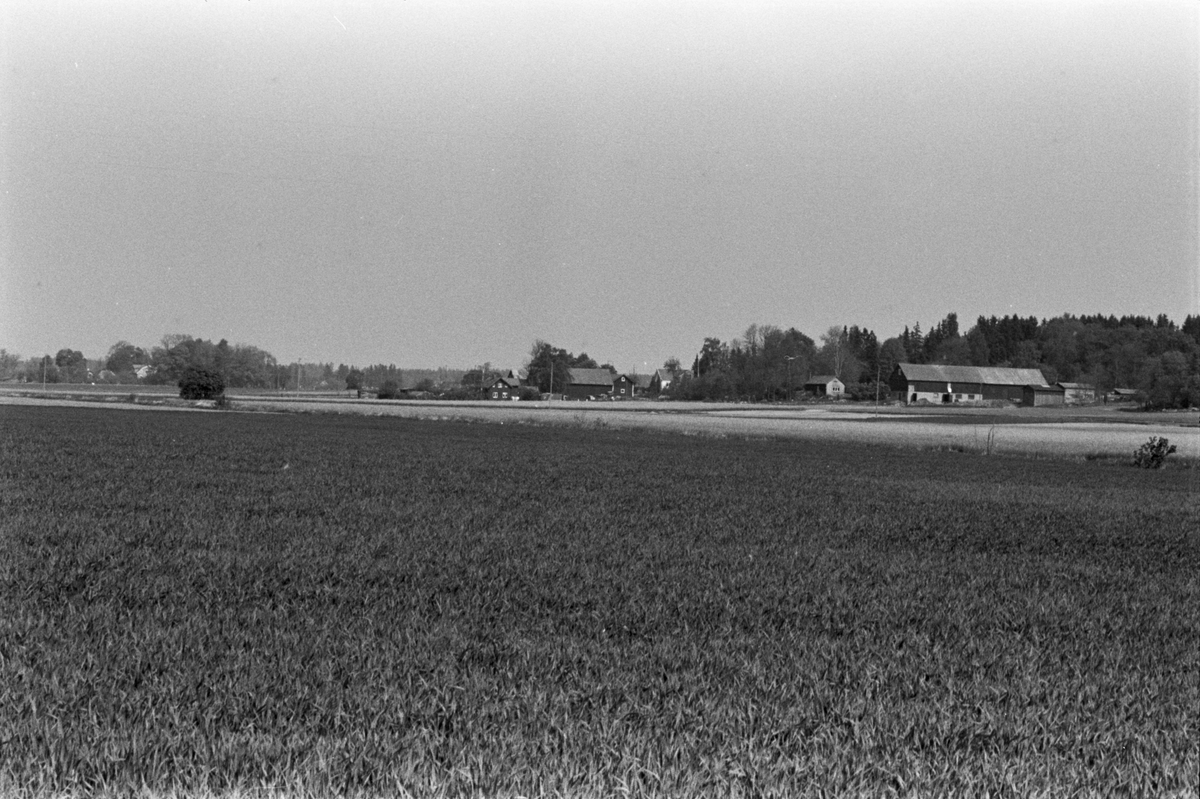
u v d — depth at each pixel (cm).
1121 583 1609
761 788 654
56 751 684
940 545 1998
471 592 1291
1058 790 674
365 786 639
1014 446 6184
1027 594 1445
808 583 1457
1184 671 1018
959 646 1079
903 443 6369
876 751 729
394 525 1945
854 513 2511
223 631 1024
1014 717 823
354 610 1159
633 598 1282
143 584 1282
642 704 812
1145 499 3269
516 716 773
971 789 668
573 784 648
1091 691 912
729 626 1134
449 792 632
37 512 1986
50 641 977
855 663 977
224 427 5812
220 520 1930
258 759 673
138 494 2339
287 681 845
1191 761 738
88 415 6812
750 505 2609
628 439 6172
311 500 2323
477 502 2433
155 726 732
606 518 2203
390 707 782
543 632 1070
